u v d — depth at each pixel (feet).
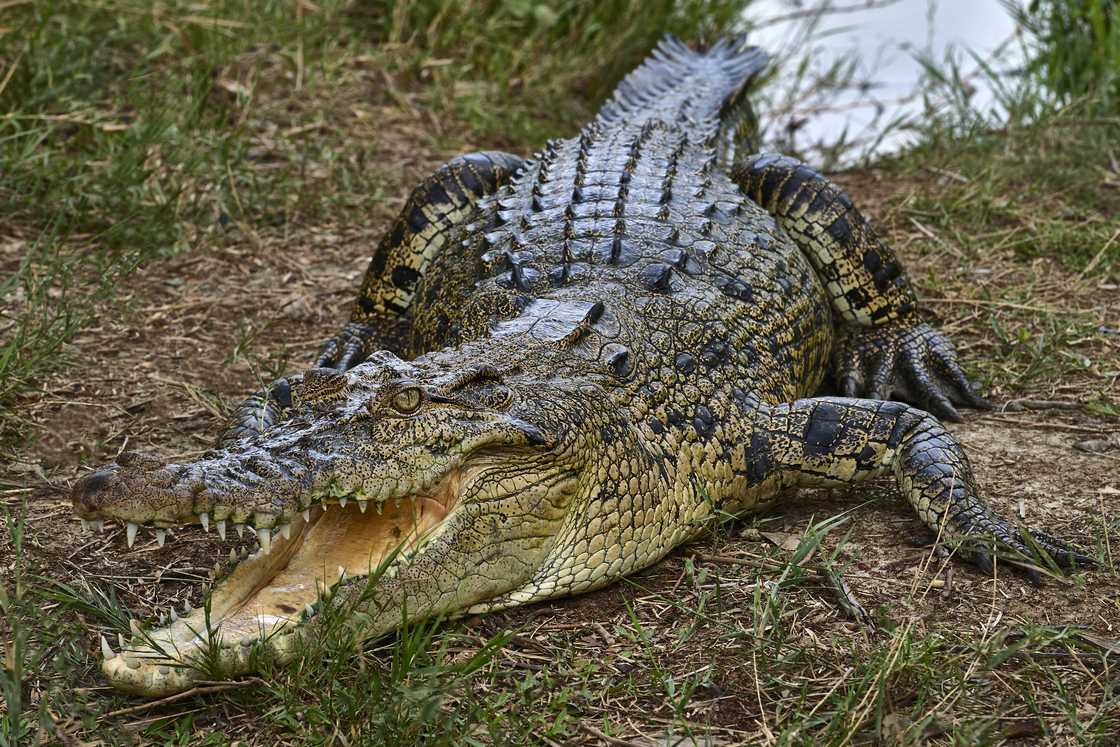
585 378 16.42
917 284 27.25
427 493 14.43
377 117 35.78
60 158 28.76
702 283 19.44
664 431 17.02
